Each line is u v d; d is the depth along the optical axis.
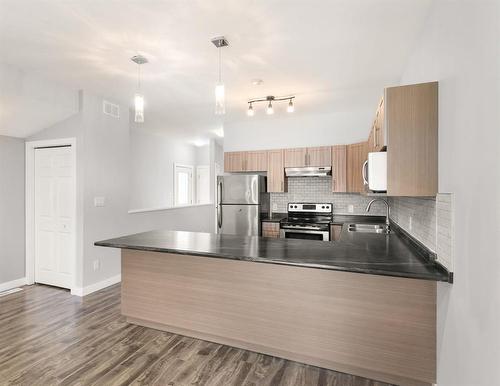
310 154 4.63
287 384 1.88
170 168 6.77
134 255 2.63
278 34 2.20
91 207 3.51
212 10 1.89
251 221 4.77
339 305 1.95
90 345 2.35
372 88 3.42
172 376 1.96
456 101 1.44
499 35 1.02
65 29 2.11
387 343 1.83
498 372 1.02
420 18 1.99
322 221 4.53
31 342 2.39
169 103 3.96
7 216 3.61
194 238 2.71
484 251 1.13
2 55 2.53
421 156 1.77
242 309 2.23
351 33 2.19
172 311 2.48
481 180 1.16
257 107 4.21
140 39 2.26
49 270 3.77
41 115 3.29
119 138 3.92
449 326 1.51
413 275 1.59
